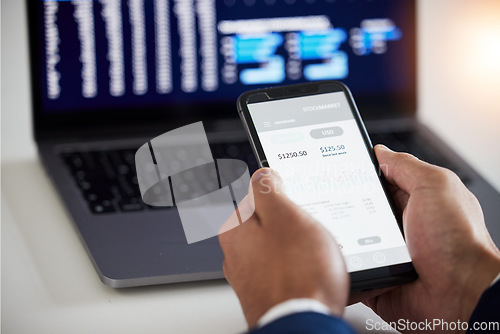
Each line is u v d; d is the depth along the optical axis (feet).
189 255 1.91
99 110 2.78
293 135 1.87
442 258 1.60
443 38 3.33
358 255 1.68
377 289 1.72
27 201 2.28
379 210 1.75
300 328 1.08
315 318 1.12
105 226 2.06
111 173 2.44
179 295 1.82
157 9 2.82
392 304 1.75
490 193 2.26
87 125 2.77
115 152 2.62
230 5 2.86
